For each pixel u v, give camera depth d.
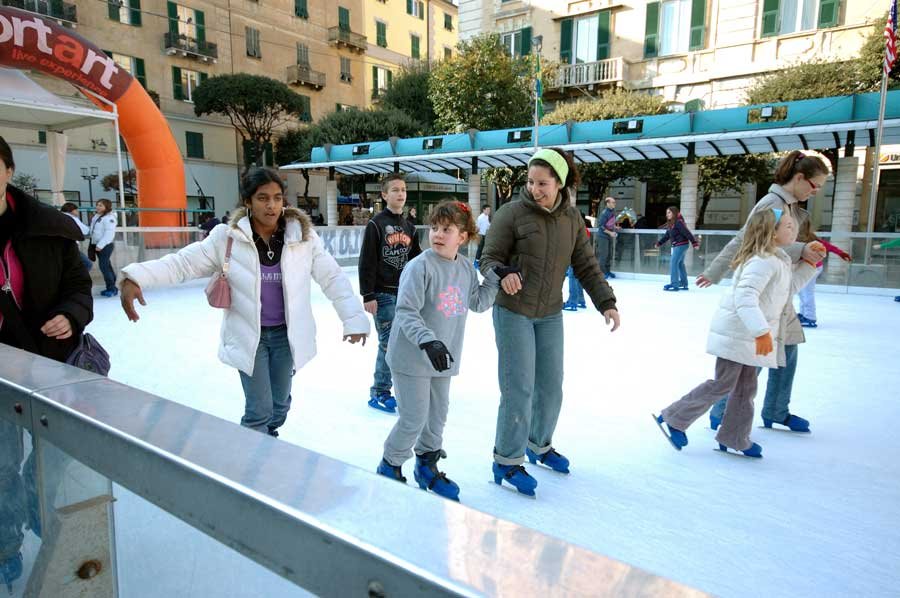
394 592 0.43
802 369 4.09
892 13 9.02
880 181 16.36
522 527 0.46
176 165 11.21
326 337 5.30
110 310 6.58
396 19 34.69
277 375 2.25
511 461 2.23
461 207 2.12
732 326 2.46
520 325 2.21
